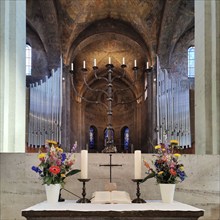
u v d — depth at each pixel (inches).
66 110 619.2
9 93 226.4
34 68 615.2
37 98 493.0
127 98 958.4
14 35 229.9
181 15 565.6
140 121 843.4
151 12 579.5
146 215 131.1
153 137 585.3
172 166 157.1
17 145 227.8
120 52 767.1
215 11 223.0
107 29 659.4
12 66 227.9
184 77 612.4
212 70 224.2
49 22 577.9
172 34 593.9
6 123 221.1
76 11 589.0
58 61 609.3
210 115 223.6
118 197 156.4
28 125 480.1
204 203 191.5
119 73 839.1
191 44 622.5
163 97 536.1
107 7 610.2
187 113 509.4
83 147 892.6
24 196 190.1
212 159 193.8
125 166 191.8
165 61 600.7
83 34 655.8
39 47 621.0
